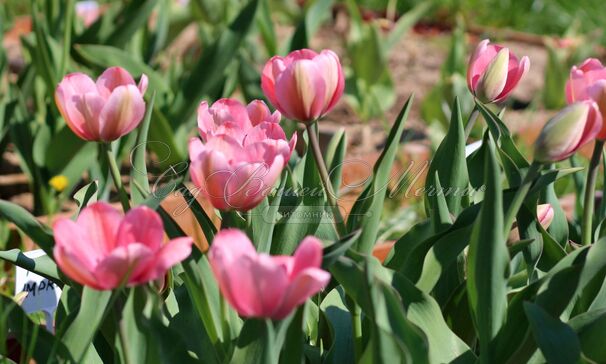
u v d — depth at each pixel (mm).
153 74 2746
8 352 1775
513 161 1619
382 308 1443
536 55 5734
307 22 2877
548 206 1656
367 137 3781
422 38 6059
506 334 1511
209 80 2662
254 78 2986
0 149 2670
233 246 1359
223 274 1333
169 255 1367
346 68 4492
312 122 1529
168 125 2545
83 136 1525
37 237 1487
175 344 1470
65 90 1516
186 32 5238
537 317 1454
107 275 1366
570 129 1441
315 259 1347
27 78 2852
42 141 2617
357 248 1586
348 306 1539
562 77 4230
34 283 1725
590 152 2855
